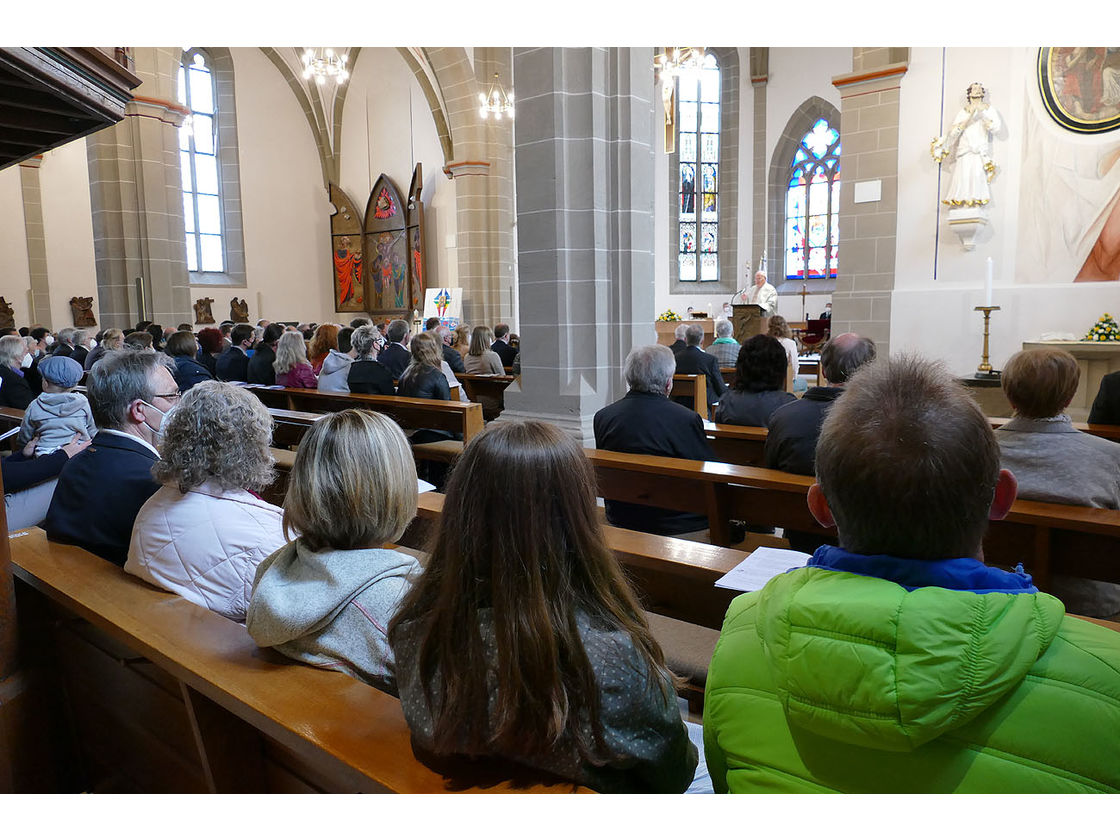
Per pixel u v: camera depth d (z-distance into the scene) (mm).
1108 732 881
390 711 1358
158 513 2059
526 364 5855
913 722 860
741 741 1094
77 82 2271
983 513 1018
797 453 3098
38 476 3711
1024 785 901
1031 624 900
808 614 949
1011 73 9188
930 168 9758
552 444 1196
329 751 1249
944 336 9836
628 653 1172
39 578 2043
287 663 1529
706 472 3146
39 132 2703
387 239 20266
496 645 1139
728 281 20078
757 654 1119
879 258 10203
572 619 1148
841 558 1039
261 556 2045
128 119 12727
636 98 5562
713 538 3268
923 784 948
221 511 2066
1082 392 8641
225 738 1571
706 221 19969
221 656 1558
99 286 12938
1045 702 904
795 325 17344
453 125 17031
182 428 2094
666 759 1229
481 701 1123
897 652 880
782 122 19062
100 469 2389
